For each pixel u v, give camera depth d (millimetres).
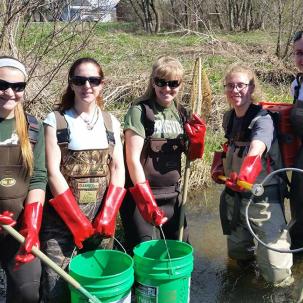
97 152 3250
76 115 3266
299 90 4102
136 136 3514
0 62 2883
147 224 3674
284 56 11211
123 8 21438
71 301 3078
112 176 3361
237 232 4090
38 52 5566
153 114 3572
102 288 2875
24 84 2936
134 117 3535
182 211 3752
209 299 3723
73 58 7484
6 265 3021
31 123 3062
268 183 3846
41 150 3080
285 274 3812
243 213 3918
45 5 5523
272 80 10375
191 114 3811
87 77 3172
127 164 3537
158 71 3494
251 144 3656
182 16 18188
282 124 4004
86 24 6879
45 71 6344
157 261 3068
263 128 3715
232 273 4082
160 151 3621
